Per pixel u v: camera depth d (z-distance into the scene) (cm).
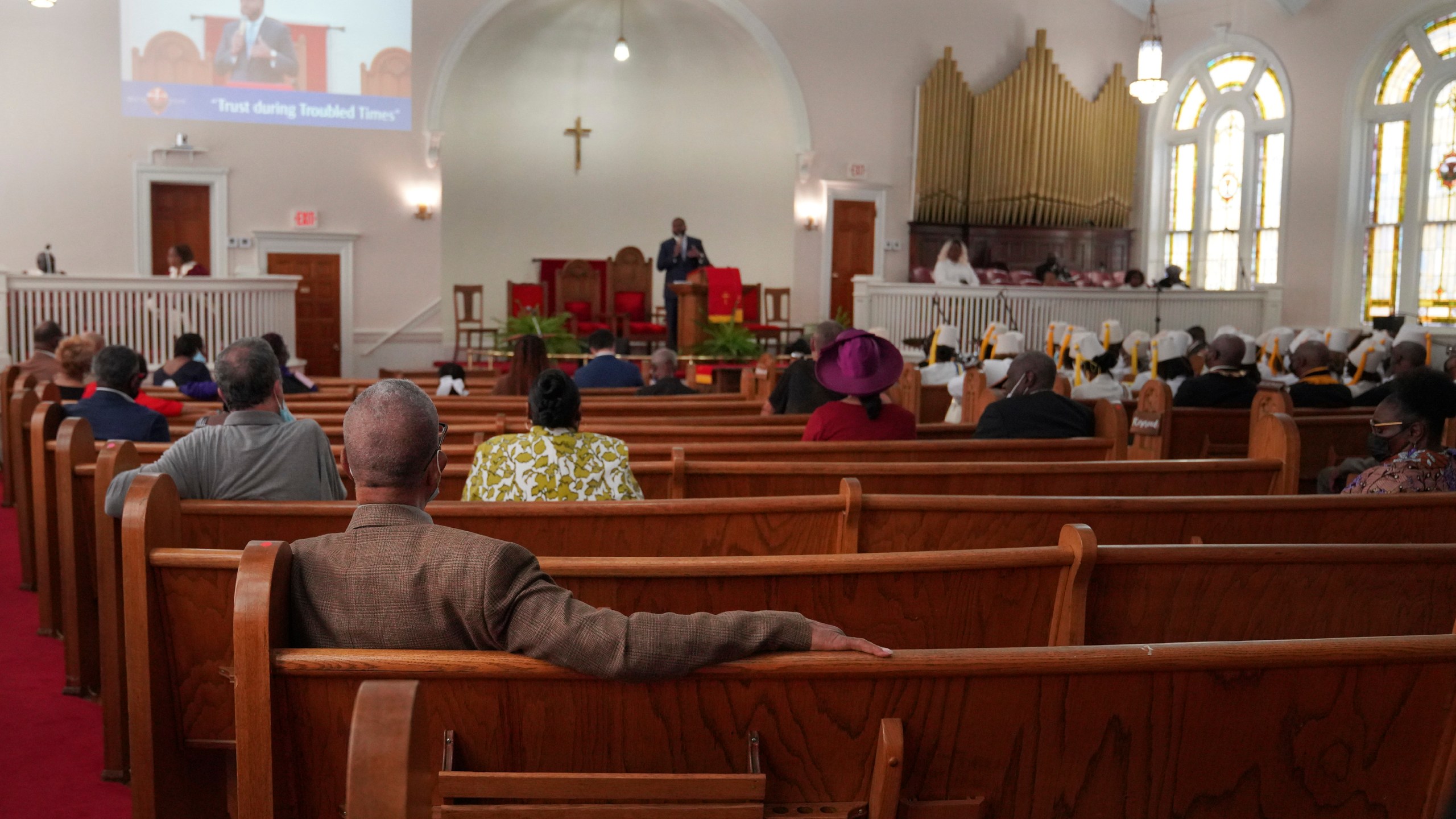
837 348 465
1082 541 234
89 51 1319
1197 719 179
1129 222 1772
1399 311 1479
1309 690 179
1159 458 489
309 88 1396
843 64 1600
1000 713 177
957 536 307
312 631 180
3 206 1301
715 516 300
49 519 422
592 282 1538
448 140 1572
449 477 392
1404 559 250
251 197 1386
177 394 730
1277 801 184
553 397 340
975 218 1675
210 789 226
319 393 714
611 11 1570
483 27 1469
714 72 1648
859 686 175
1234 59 1659
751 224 1689
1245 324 1622
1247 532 316
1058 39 1694
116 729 301
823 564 236
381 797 121
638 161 1664
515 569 177
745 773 178
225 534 289
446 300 1595
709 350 1259
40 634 429
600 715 177
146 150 1343
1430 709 181
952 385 726
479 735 178
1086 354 820
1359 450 573
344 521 290
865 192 1627
